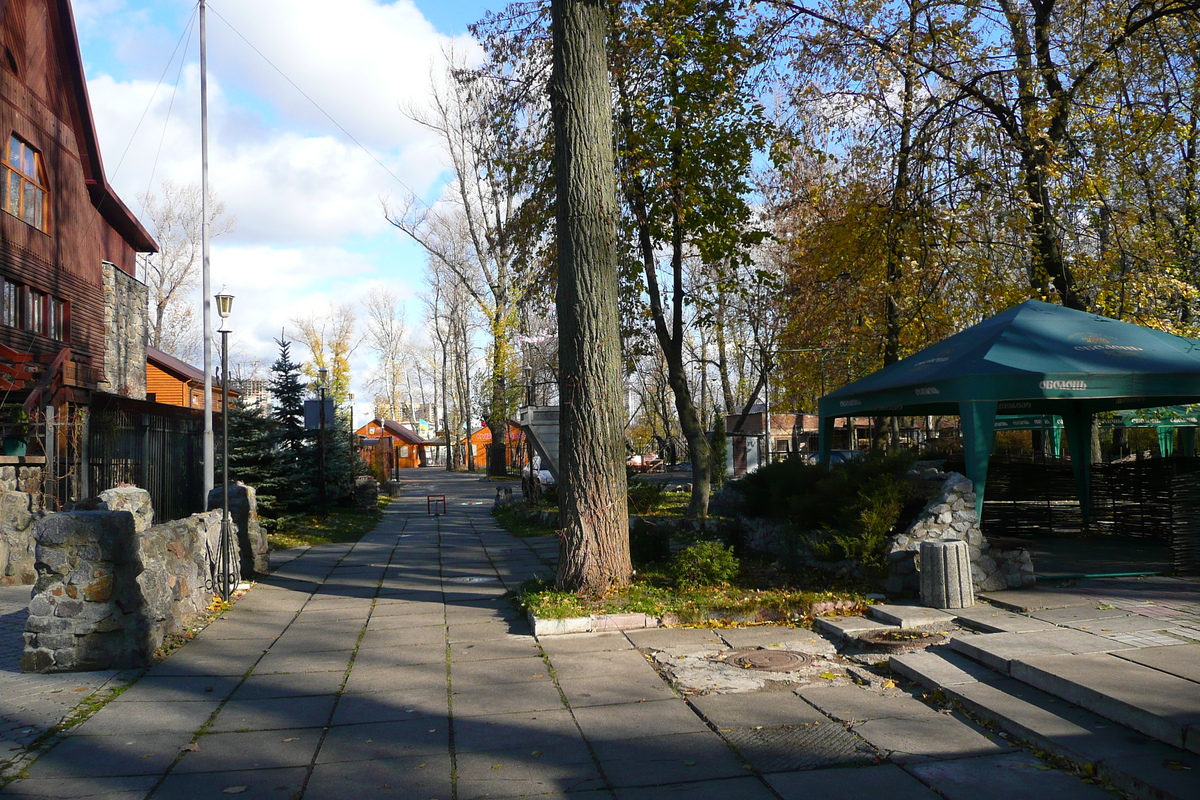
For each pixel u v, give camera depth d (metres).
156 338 56.72
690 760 4.62
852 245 16.80
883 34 15.87
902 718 5.12
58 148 20.16
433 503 31.27
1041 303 10.86
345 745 5.02
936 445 32.38
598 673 6.36
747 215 15.59
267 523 17.39
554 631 7.59
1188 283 16.73
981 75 15.07
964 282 16.25
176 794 4.33
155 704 5.88
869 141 17.06
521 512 21.89
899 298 16.00
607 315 8.95
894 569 8.09
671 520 16.02
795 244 21.44
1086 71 14.73
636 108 14.52
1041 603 7.38
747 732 5.00
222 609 9.23
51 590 6.76
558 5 9.18
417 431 104.12
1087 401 12.91
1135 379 8.81
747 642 7.09
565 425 8.87
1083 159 14.99
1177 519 8.64
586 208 8.98
